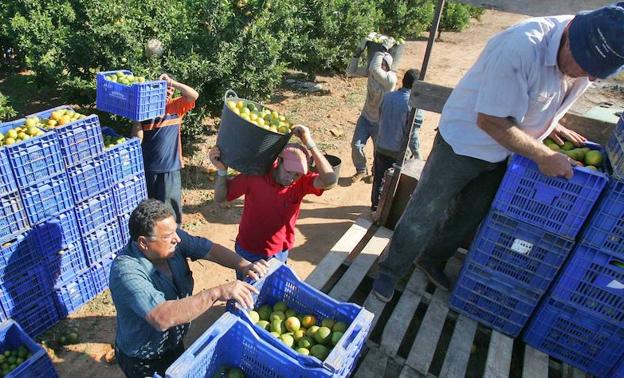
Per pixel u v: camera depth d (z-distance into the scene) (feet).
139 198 17.39
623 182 9.17
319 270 13.35
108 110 16.16
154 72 22.44
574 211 9.84
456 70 53.06
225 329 7.70
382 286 12.34
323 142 30.96
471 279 11.82
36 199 13.46
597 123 11.66
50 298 14.88
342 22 41.04
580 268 10.25
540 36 8.77
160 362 10.24
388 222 15.99
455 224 12.40
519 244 10.82
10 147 12.32
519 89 8.93
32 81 27.40
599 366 10.80
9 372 11.61
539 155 9.28
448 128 10.67
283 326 9.09
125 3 23.81
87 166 14.76
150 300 8.39
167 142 17.52
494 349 11.27
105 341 15.08
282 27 32.50
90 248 15.87
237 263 9.89
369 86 23.76
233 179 11.85
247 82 27.22
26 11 27.53
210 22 25.35
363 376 10.25
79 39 22.94
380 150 20.42
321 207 24.21
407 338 13.85
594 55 8.11
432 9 62.49
